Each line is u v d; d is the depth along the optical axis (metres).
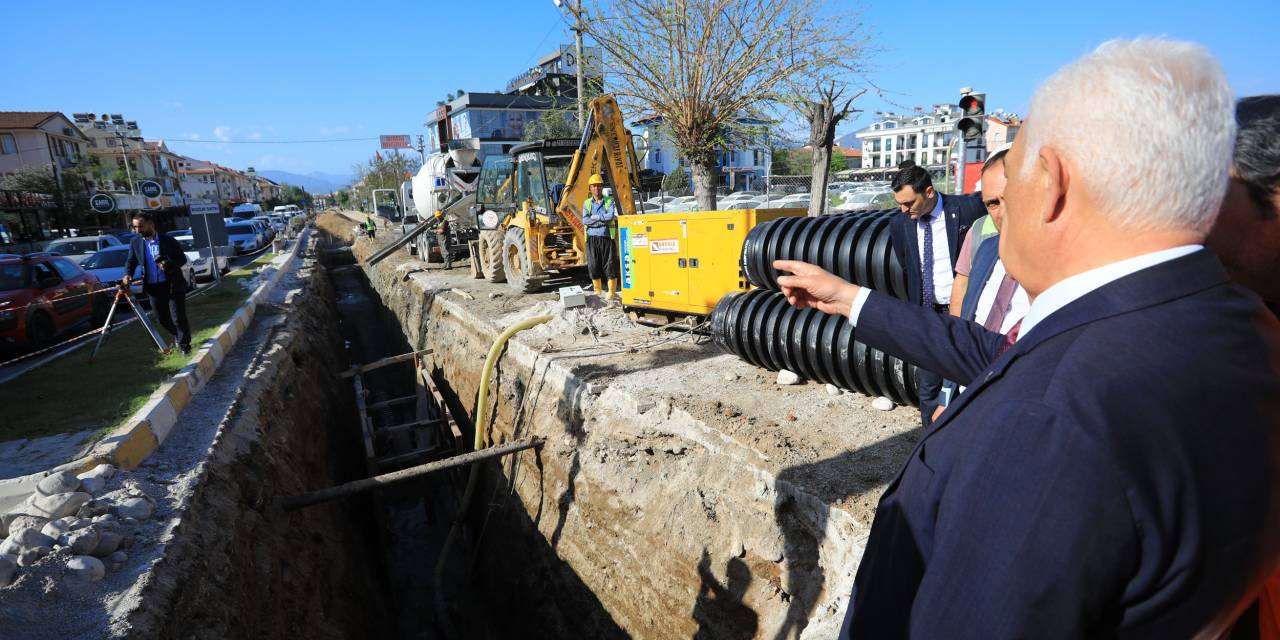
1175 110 0.86
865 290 1.75
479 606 8.08
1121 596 0.85
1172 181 0.86
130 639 3.22
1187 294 0.89
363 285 27.88
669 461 5.52
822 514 4.05
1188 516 0.80
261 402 7.19
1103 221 0.94
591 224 9.88
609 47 10.23
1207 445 0.81
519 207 12.40
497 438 8.73
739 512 4.66
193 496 4.69
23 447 5.20
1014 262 1.12
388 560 8.84
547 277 12.41
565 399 6.93
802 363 5.74
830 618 3.55
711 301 7.74
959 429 1.03
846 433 4.90
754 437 4.91
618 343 7.93
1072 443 0.81
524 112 39.53
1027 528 0.84
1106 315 0.91
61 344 9.48
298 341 10.65
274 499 5.82
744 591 4.50
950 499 0.96
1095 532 0.80
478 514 9.08
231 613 4.07
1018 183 1.07
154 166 65.88
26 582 3.46
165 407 6.06
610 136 10.60
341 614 5.72
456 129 42.09
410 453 9.80
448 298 12.92
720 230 7.45
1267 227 1.25
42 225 32.97
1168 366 0.83
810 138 9.66
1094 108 0.93
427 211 21.66
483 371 8.79
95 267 15.06
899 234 4.50
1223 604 0.87
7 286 10.06
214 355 8.20
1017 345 1.03
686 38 9.75
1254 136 1.22
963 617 0.90
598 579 6.05
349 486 6.18
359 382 12.09
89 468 4.76
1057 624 0.84
